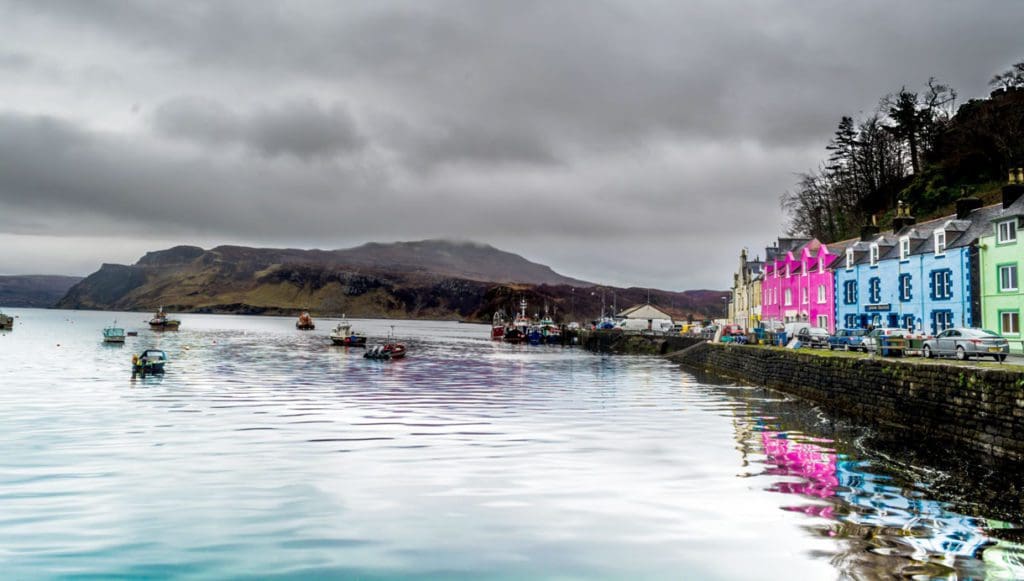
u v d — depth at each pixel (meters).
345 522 17.28
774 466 23.33
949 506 18.28
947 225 51.12
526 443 27.91
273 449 26.61
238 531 16.59
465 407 40.16
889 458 24.62
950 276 50.00
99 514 17.95
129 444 27.64
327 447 27.03
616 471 22.67
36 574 13.99
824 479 21.38
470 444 27.70
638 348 112.31
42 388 49.38
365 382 57.09
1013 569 13.78
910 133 103.12
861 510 17.89
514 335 165.00
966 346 34.19
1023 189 46.91
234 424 33.09
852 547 15.17
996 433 24.38
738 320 100.25
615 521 17.25
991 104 86.88
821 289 70.44
